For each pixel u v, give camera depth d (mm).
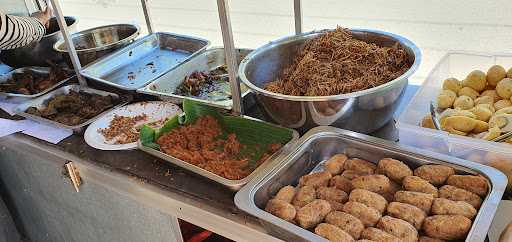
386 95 1126
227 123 1335
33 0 2412
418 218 884
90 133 1472
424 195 921
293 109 1158
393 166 998
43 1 2404
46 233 2047
